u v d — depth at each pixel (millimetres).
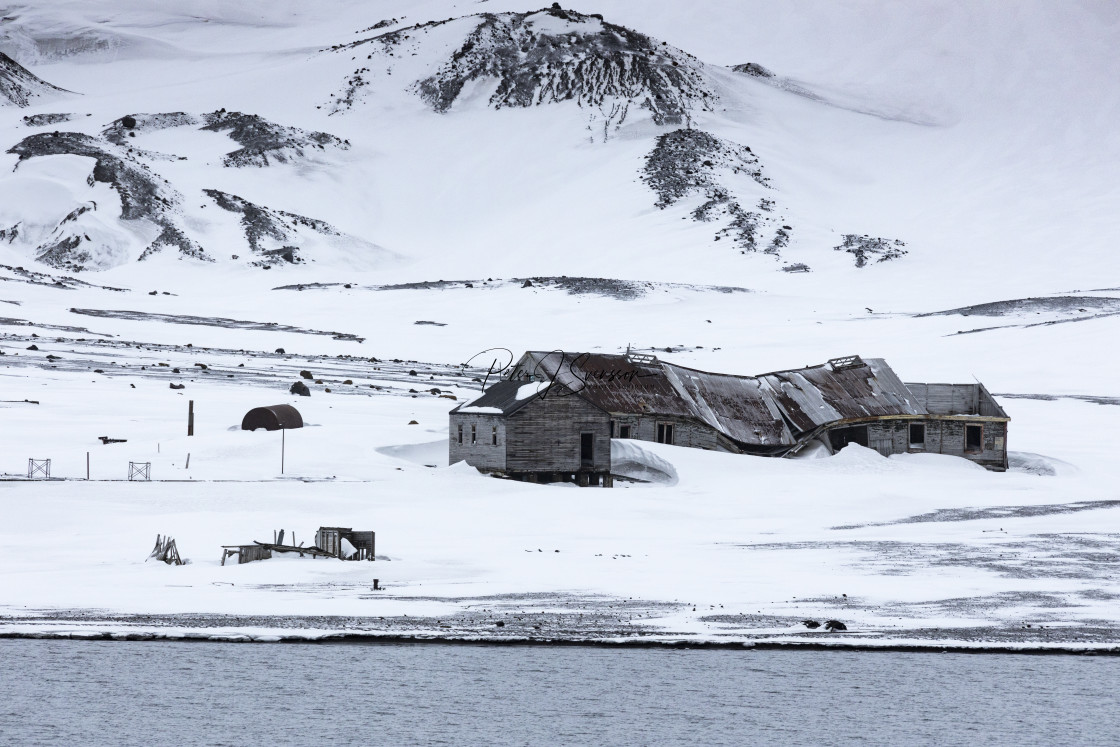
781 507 118250
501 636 68875
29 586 78938
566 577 84500
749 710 59188
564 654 67250
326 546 90750
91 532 96312
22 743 53594
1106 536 104438
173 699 59312
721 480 131750
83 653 65938
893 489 130125
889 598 79062
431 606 75625
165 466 125750
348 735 55031
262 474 123938
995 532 106438
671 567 88375
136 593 77625
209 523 100188
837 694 60969
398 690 61000
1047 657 67250
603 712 58375
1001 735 56031
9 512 100562
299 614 73000
